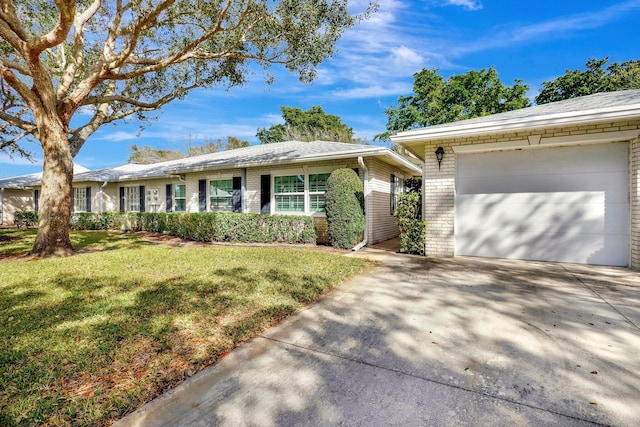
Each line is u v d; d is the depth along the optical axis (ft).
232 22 26.03
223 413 6.60
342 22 24.29
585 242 20.88
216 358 8.92
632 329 10.44
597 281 16.55
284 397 7.14
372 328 10.87
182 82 33.91
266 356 9.04
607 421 6.23
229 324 11.06
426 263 21.76
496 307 12.69
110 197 60.80
